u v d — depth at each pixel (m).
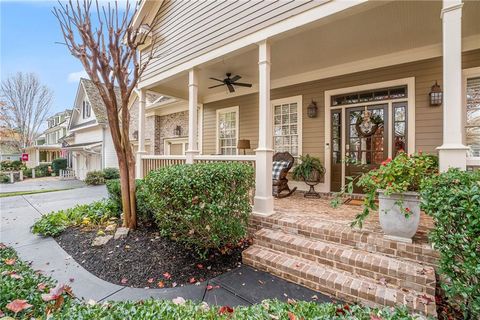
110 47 3.58
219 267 2.96
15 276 2.02
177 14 5.28
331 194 5.36
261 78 3.85
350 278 2.44
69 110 25.77
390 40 4.14
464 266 1.71
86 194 9.14
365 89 4.99
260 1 3.86
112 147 13.93
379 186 2.59
